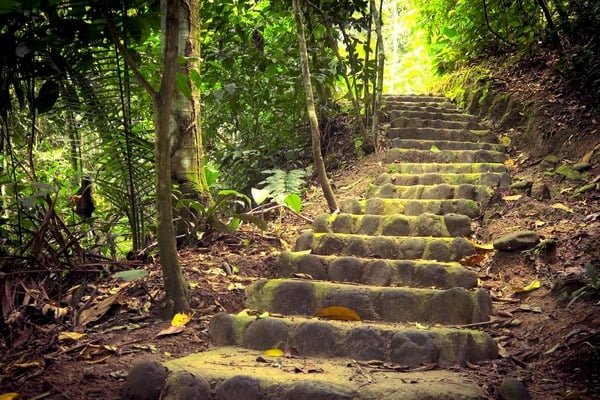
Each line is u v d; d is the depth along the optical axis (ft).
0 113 10.94
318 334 8.21
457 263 10.93
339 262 10.90
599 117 16.70
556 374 7.32
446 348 7.84
